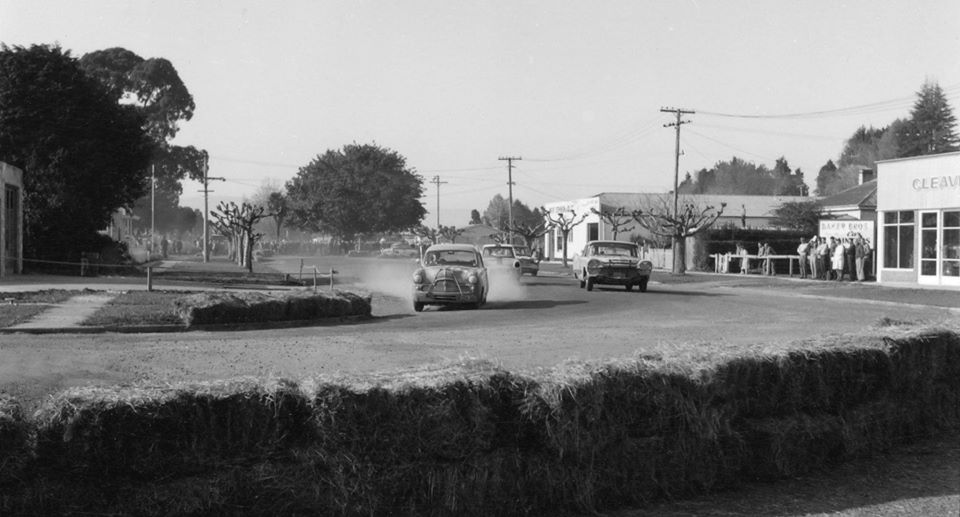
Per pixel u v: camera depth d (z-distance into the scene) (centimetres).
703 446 691
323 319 1866
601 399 635
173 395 532
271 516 552
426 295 2189
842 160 13038
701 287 3434
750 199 6869
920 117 9306
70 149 3609
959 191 3180
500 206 14100
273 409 550
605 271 3028
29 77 3678
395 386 577
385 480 573
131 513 520
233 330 1658
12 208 3200
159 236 9306
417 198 10562
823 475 754
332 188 10156
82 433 510
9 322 1553
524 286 3378
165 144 8081
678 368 683
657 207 6197
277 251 10362
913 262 3403
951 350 925
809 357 768
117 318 1633
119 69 8006
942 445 870
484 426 600
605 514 637
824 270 3766
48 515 510
